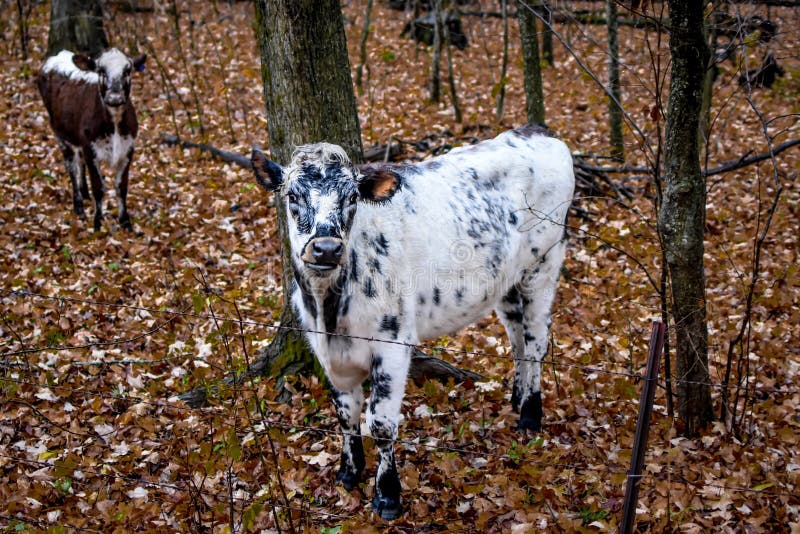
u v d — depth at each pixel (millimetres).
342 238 3797
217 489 4449
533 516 4129
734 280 7117
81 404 5379
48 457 4660
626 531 3412
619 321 6473
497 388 5727
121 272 7539
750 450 4699
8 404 5215
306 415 5301
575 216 8711
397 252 4215
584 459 4730
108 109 8320
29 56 14859
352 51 16047
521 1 4883
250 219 8773
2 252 7742
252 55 15500
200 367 5324
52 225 8531
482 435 5133
